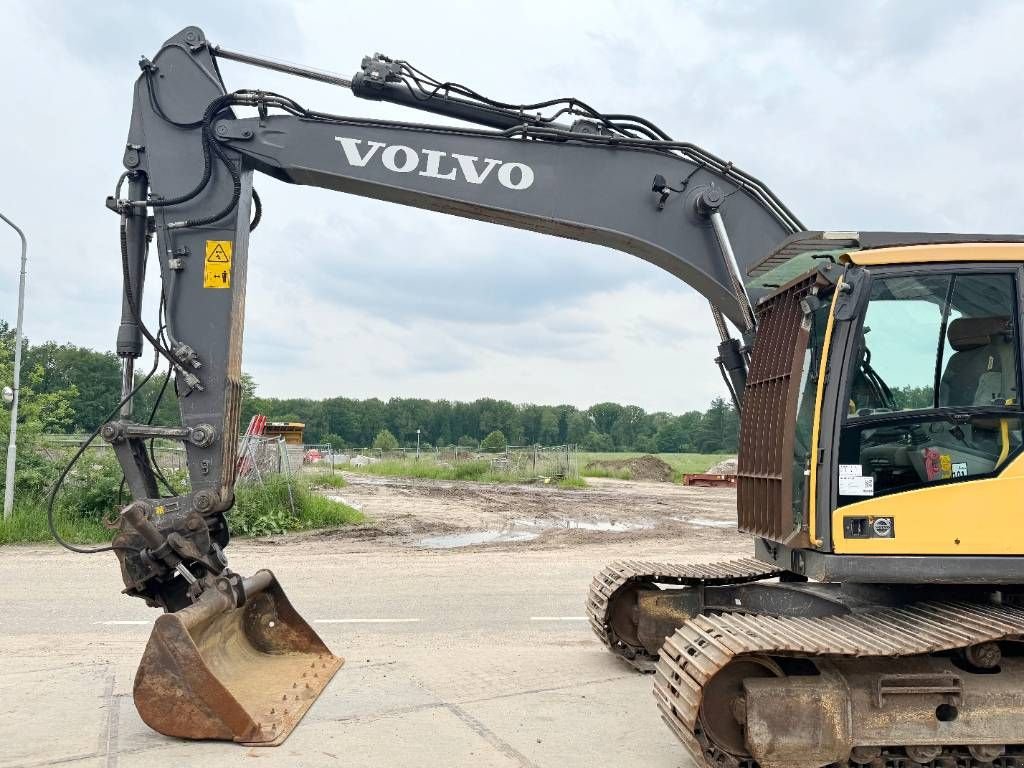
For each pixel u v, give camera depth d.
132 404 6.82
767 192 7.34
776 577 7.94
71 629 8.77
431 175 7.24
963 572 5.29
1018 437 5.43
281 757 5.26
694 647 5.17
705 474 36.12
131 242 6.94
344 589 11.21
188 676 5.47
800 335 5.58
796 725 4.97
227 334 6.73
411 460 45.06
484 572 12.57
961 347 5.51
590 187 7.32
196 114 7.02
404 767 5.18
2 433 16.58
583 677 7.24
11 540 14.79
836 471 5.37
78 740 5.51
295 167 7.14
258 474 18.55
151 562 6.23
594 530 18.38
